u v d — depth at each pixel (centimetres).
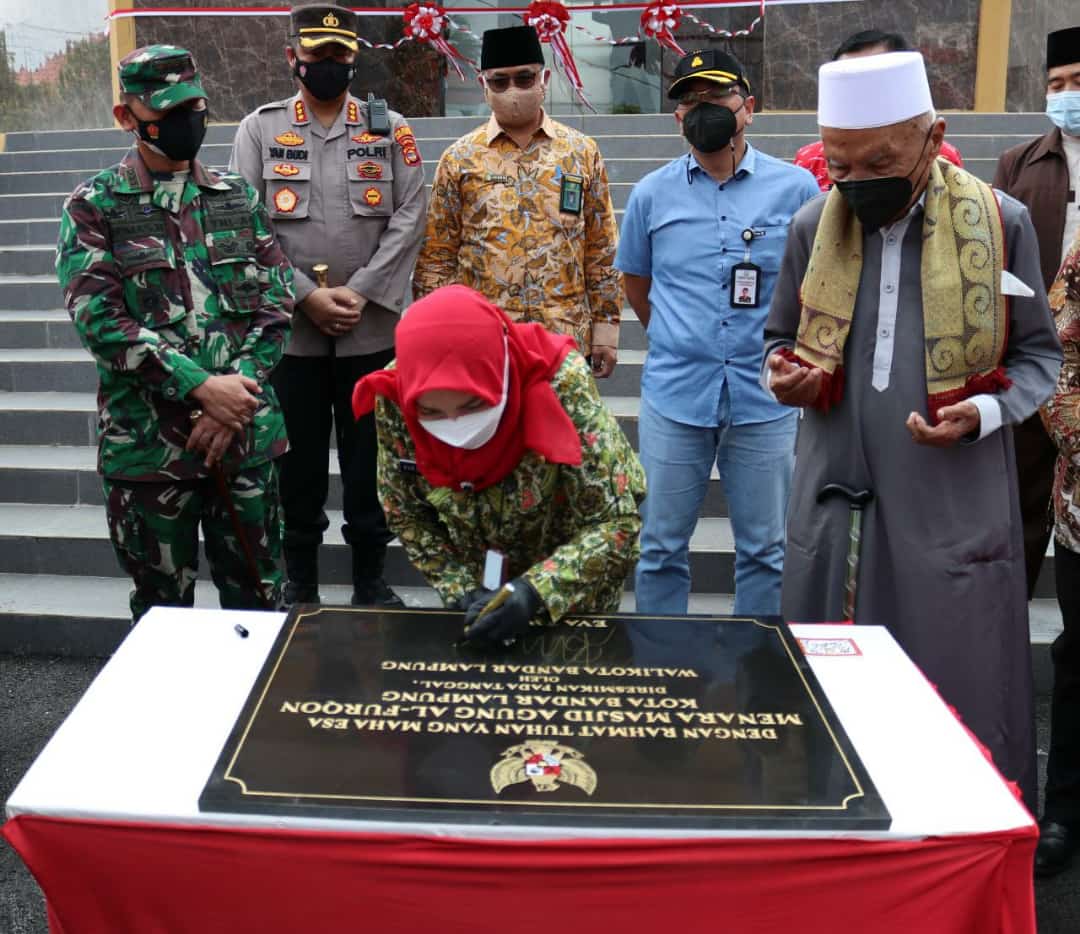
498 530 218
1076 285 273
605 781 153
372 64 908
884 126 227
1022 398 242
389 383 200
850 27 887
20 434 536
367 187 392
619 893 147
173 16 877
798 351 254
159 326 307
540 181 392
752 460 358
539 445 193
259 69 877
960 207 240
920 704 180
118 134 832
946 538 247
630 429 505
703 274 354
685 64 342
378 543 416
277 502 335
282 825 146
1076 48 370
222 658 195
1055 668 296
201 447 309
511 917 148
